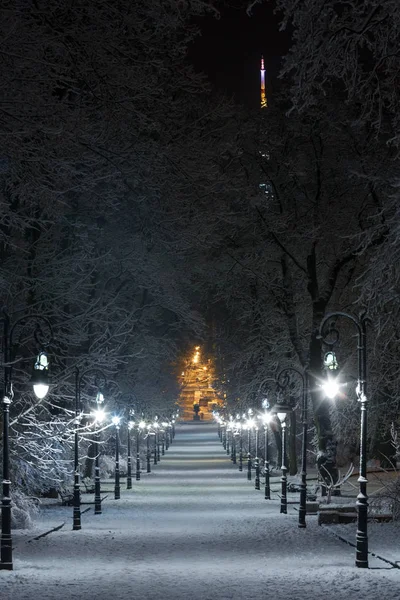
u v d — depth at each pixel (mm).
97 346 49375
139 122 30859
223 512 43094
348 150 53656
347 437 59062
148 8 26969
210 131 45969
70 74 27250
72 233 46344
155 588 20516
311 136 54688
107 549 29281
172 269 53062
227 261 57531
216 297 62344
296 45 21656
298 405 63625
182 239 44531
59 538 32375
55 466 43312
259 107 56750
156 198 40875
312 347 52969
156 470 81875
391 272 33562
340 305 58719
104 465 70438
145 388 68125
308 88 22016
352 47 21984
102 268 51844
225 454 110812
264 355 63594
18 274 44094
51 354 43125
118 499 51406
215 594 19547
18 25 23828
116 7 26906
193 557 27297
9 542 24359
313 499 46094
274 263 59031
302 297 60625
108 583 21422
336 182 55219
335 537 32500
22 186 26688
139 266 50969
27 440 40469
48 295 44250
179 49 30672
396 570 23828
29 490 42656
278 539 31984
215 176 36312
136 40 28531
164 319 69500
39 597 19125
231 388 72750
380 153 51094
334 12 21469
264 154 56250
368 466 66000
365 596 19188
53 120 25781
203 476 73312
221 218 45375
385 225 34250
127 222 51312
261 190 56938
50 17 25656
